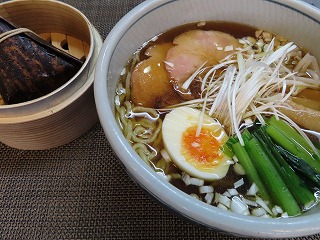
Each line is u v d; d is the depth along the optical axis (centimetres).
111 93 15
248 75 17
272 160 15
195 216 11
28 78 17
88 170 18
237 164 15
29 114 16
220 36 19
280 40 19
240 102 16
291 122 16
